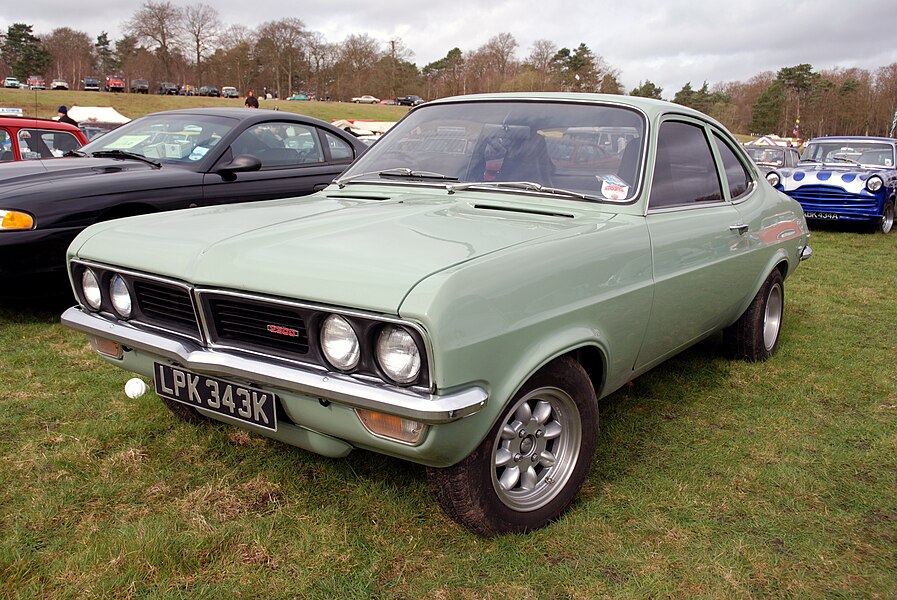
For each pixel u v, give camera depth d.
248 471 2.95
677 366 4.46
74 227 4.86
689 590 2.27
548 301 2.35
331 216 2.79
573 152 3.17
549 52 89.69
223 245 2.46
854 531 2.63
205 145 5.76
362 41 99.62
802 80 96.00
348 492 2.80
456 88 98.62
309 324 2.16
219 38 94.38
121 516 2.60
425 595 2.22
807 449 3.32
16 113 17.84
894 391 4.13
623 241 2.76
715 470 3.09
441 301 1.97
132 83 81.69
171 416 3.45
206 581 2.25
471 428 2.16
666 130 3.34
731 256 3.67
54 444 3.15
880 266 8.50
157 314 2.63
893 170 12.02
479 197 3.10
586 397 2.64
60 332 4.82
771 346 4.69
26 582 2.21
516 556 2.40
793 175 11.94
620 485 2.92
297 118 6.46
